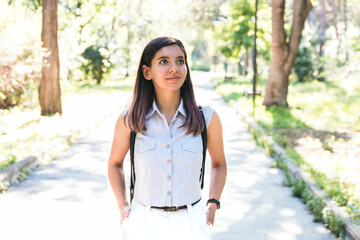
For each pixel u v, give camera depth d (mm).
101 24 33188
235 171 8117
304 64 37688
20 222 5168
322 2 43406
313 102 20875
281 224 5281
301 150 9836
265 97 19172
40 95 14922
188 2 47531
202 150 2307
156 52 2225
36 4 21094
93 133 12375
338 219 4941
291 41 18609
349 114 16250
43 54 14234
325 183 6418
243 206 5988
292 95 24859
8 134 10406
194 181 2285
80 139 11328
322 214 5375
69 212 5547
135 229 2279
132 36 35875
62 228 4984
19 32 14438
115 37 33969
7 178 6727
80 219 5281
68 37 19859
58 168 8031
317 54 38812
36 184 6902
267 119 15008
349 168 7598
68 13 27250
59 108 15070
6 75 14227
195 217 2281
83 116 14805
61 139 10102
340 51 38656
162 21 43469
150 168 2236
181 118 2275
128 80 34500
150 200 2252
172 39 2260
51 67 14820
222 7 33656
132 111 2264
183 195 2252
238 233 4957
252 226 5199
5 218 5301
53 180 7168
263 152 9906
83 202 5977
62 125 12281
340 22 50438
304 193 6258
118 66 33781
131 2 41625
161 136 2246
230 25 33219
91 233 4836
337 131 12844
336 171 7254
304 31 40031
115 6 28922
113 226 5047
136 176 2316
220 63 78312
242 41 32906
